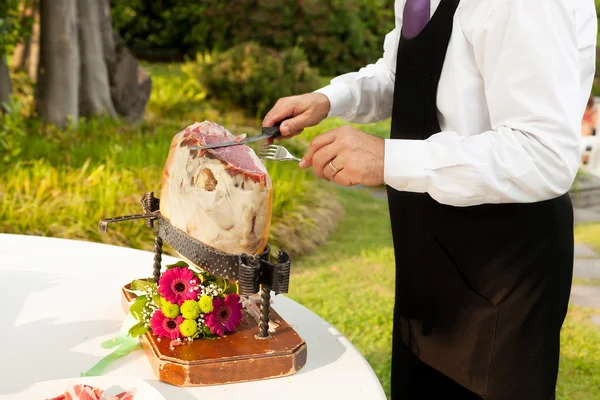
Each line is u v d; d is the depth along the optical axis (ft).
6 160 15.48
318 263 14.64
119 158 16.44
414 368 5.78
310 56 31.48
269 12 31.19
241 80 24.30
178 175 4.43
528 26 4.33
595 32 4.78
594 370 11.03
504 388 5.21
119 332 4.62
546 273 4.99
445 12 4.90
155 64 31.96
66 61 18.34
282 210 15.60
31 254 5.96
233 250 4.33
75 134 18.16
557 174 4.35
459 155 4.39
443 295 5.36
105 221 4.71
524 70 4.36
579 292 13.64
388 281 13.97
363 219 17.37
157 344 4.31
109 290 5.35
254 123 23.94
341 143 4.53
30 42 19.29
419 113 5.28
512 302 5.06
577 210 17.60
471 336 5.27
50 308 5.03
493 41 4.55
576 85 4.40
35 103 18.72
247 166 4.33
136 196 14.70
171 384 4.19
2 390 4.04
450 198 4.48
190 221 4.37
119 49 20.68
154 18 33.88
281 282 4.23
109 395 3.96
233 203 4.23
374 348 11.47
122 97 20.54
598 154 19.65
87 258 5.93
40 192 14.46
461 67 4.89
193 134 4.48
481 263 5.10
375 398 4.17
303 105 5.79
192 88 25.72
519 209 4.92
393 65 6.24
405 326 5.79
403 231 5.54
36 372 4.26
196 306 4.32
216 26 31.99
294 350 4.34
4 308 4.99
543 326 5.06
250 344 4.37
